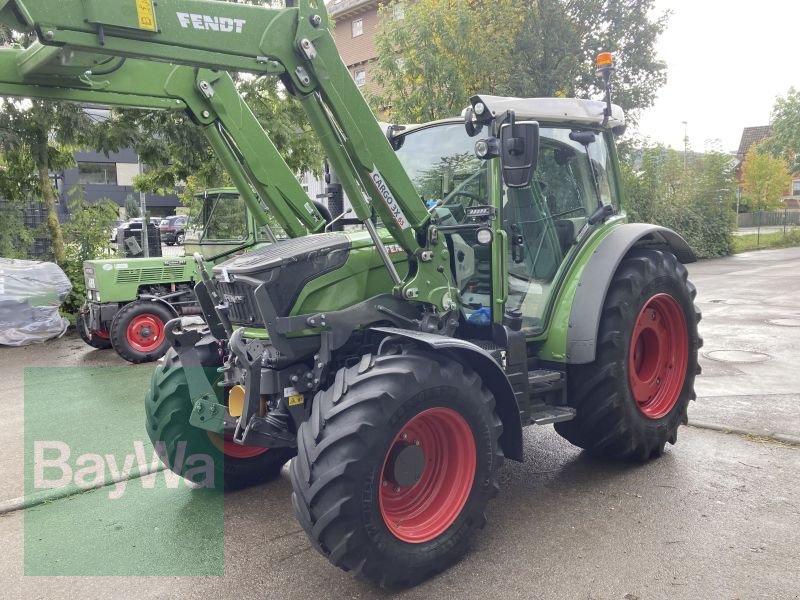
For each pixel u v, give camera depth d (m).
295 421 3.26
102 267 8.52
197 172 11.86
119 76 3.45
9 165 11.20
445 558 3.03
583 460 4.39
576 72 15.34
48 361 8.54
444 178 3.96
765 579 2.88
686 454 4.41
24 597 2.99
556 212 4.07
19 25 2.39
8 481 4.37
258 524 3.66
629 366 4.03
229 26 2.71
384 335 3.36
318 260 3.24
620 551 3.17
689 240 20.50
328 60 2.94
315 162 12.43
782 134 32.75
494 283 3.56
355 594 2.92
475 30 13.45
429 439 3.21
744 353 7.34
